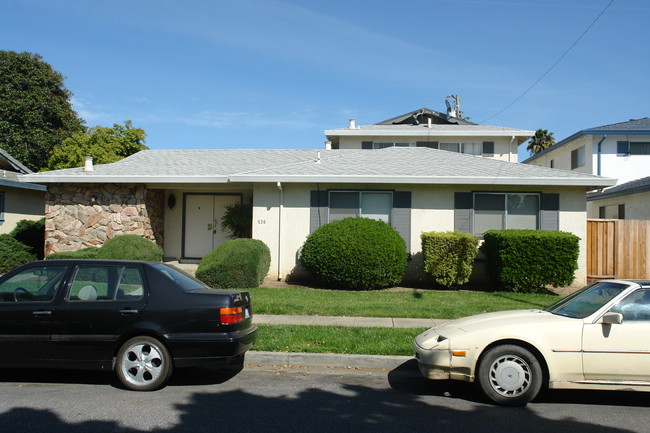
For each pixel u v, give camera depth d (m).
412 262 14.77
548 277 12.90
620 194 21.36
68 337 6.14
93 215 16.28
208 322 6.16
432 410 5.59
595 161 24.84
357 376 7.05
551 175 14.48
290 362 7.61
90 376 6.89
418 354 6.21
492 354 5.82
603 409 5.71
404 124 32.03
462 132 26.66
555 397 6.18
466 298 12.17
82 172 16.42
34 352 6.18
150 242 14.90
